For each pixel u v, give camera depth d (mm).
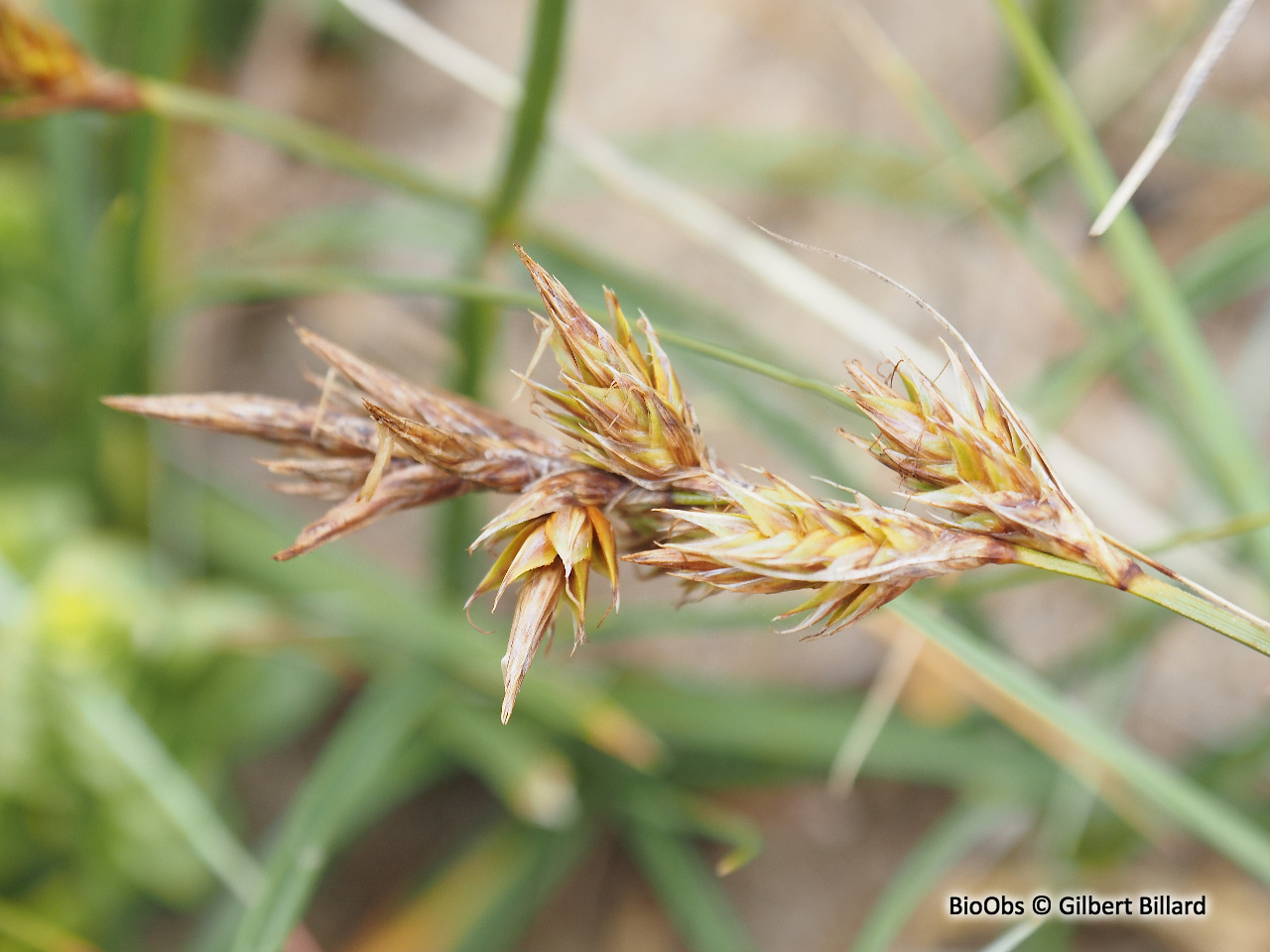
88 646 208
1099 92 263
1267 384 236
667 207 205
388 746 200
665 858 240
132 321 216
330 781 188
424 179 187
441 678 219
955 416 131
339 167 189
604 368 133
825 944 256
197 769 228
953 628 155
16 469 260
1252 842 156
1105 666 218
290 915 162
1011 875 246
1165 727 249
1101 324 212
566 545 131
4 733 204
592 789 247
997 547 130
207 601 232
